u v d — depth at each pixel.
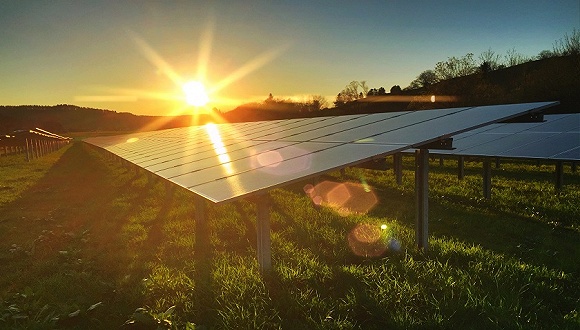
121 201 12.30
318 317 4.36
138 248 7.37
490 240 7.45
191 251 7.02
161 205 11.31
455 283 4.96
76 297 5.18
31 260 6.96
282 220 8.84
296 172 4.90
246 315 4.31
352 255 6.40
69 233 8.34
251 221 8.88
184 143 14.45
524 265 5.64
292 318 4.39
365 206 10.72
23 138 34.25
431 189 12.81
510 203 10.50
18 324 4.39
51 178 19.80
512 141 13.26
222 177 5.72
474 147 13.68
